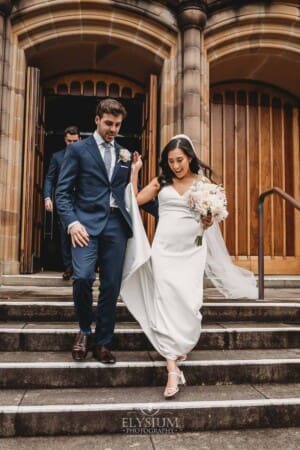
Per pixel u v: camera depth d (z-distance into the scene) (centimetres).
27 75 656
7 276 578
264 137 801
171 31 659
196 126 629
